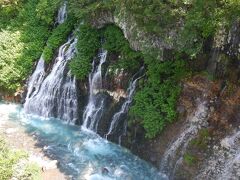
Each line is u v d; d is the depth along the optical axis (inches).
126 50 552.4
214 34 448.1
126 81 550.0
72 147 547.5
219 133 456.8
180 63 492.7
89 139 565.6
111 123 555.8
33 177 415.5
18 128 593.0
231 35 441.7
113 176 487.8
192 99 484.7
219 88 468.1
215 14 416.8
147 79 524.4
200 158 456.1
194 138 468.8
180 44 463.5
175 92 493.4
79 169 501.4
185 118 484.4
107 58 580.7
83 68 592.7
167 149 487.8
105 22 588.4
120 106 550.6
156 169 492.7
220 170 437.7
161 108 496.1
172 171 474.9
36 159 516.7
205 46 471.5
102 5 572.4
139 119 516.7
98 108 576.1
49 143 557.0
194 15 426.0
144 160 509.7
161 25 472.4
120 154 528.7
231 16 416.5
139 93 516.1
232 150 439.5
